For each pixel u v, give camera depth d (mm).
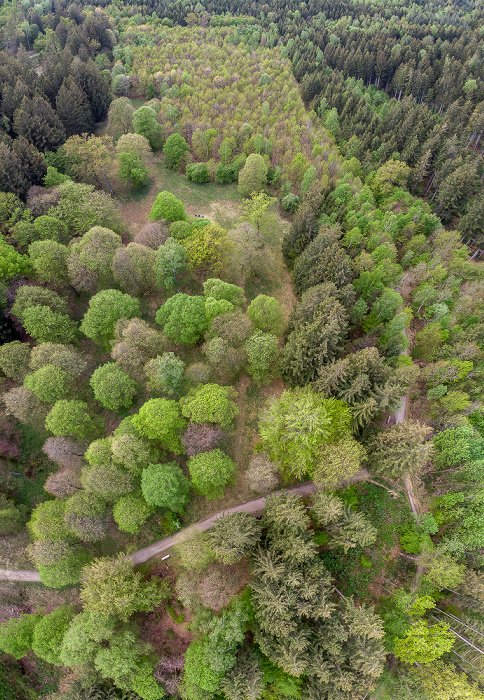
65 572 55344
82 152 95562
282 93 130750
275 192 109312
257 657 52375
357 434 61406
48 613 59625
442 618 54531
